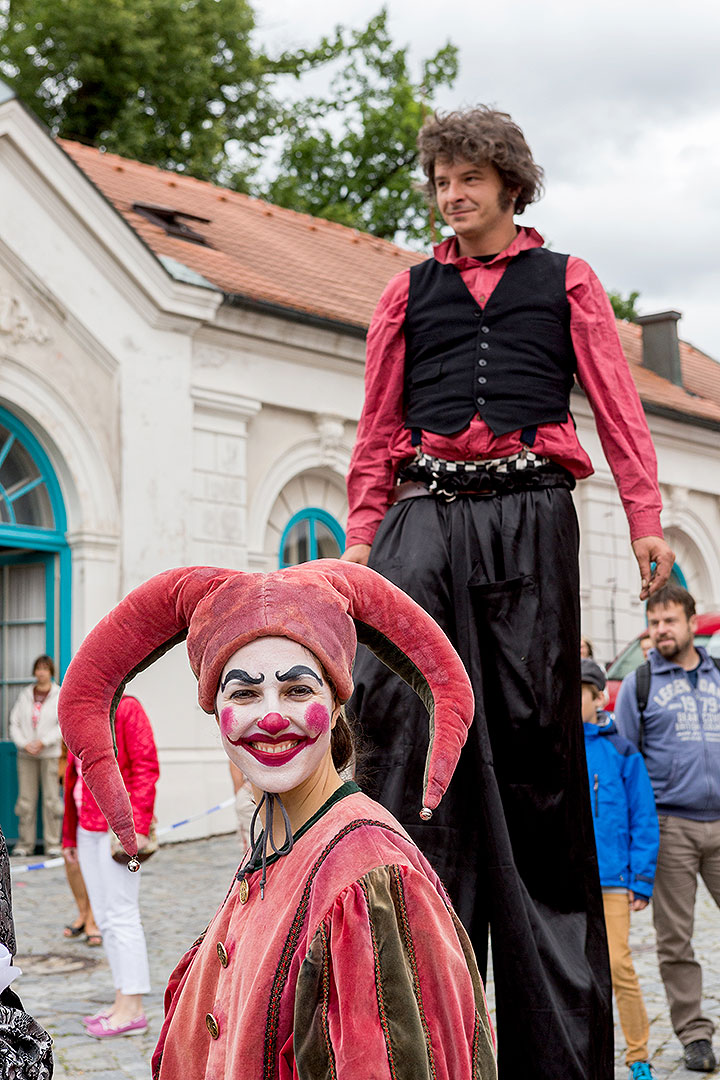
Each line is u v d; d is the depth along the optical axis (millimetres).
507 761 3039
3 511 11312
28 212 11297
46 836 11336
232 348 12953
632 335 24688
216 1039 1803
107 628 1875
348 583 1903
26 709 11375
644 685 5465
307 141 28266
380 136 28297
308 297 14508
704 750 5277
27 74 24109
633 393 3283
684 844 5207
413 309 3320
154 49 24125
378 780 2988
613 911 4941
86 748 1869
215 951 1914
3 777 11789
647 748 5363
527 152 3297
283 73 28422
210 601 1820
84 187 11508
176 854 11055
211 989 1897
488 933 3078
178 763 11883
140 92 25328
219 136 26109
